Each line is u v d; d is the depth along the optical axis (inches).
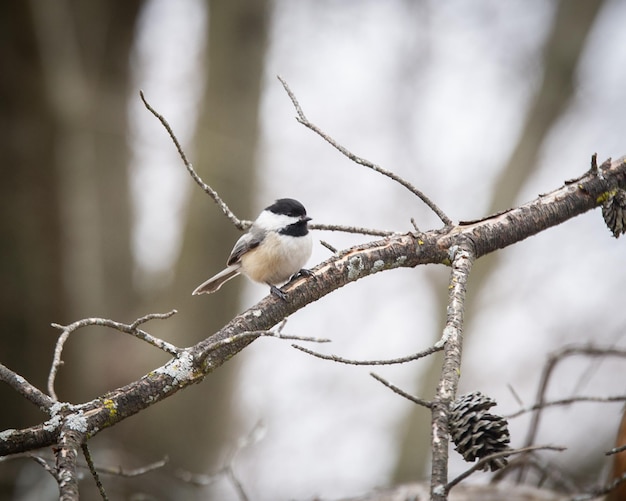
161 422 488.1
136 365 467.2
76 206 418.3
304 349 140.3
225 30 496.7
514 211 198.2
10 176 398.9
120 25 502.0
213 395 503.8
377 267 191.5
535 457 262.4
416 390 591.8
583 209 200.7
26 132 395.5
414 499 248.4
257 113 502.0
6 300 405.4
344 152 191.5
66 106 401.4
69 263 418.3
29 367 415.2
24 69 390.3
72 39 426.6
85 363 430.6
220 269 489.1
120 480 396.5
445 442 132.6
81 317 427.8
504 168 577.3
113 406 157.3
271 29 519.8
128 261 509.0
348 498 264.1
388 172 194.7
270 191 591.2
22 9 381.7
